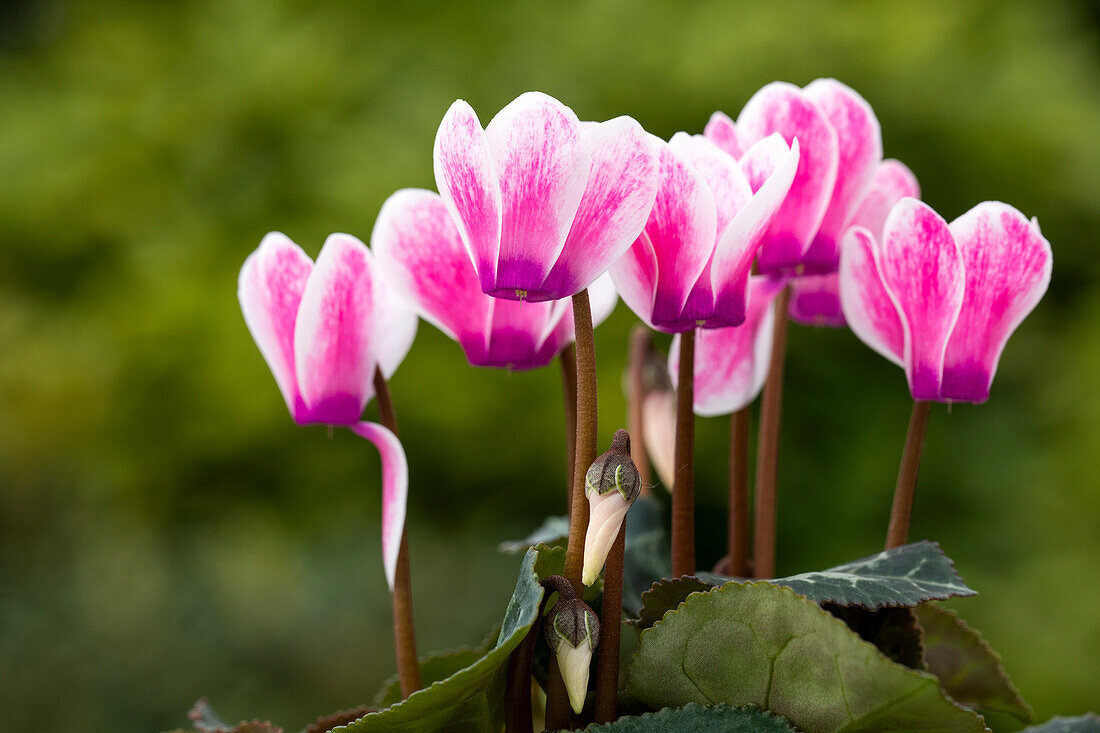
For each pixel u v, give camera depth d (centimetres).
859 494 822
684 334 168
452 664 205
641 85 820
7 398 889
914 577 153
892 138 842
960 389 158
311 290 161
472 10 884
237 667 802
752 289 191
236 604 827
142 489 895
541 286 134
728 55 809
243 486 892
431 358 820
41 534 915
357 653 803
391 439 167
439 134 139
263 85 880
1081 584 760
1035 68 859
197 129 888
